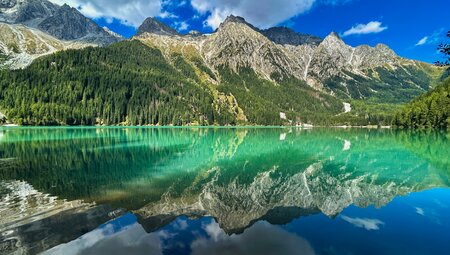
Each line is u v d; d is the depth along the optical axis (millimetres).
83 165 34531
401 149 54250
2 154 42250
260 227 15914
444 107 114625
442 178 29266
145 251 12836
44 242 13602
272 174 31578
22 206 18703
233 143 66812
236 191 24125
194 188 24828
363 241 14117
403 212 18406
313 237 14516
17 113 156625
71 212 17812
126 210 18469
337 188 25359
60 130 113812
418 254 12805
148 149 52125
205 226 15992
